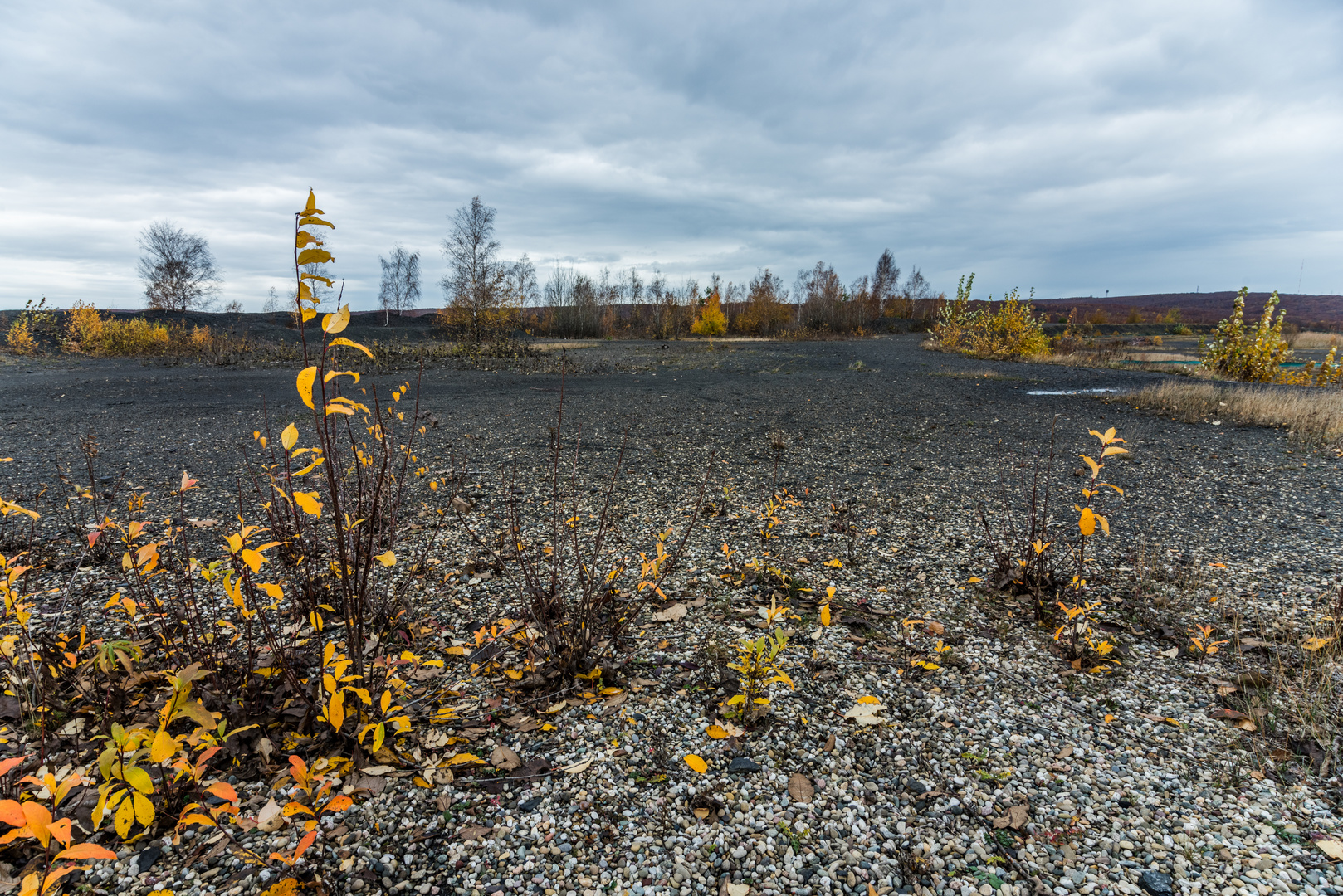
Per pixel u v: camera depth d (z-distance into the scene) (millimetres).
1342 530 4355
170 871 1539
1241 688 2479
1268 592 3365
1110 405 10719
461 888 1558
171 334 22484
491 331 24516
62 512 4312
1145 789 1949
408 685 2334
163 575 3141
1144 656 2766
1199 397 10430
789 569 3699
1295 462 6512
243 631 2578
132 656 1825
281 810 1702
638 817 1818
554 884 1583
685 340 35125
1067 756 2115
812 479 5805
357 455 2570
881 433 8141
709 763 2053
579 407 10070
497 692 2404
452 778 1929
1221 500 5168
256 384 12641
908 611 3213
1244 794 1915
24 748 1913
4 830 1598
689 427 8367
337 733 1965
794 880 1612
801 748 2143
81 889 1473
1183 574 3607
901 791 1950
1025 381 14234
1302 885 1568
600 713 2303
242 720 2002
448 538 3938
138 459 6051
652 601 3217
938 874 1634
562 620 2646
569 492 5148
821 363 18828
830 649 2803
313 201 1472
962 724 2289
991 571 3707
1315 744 2119
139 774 1269
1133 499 5234
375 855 1636
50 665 2078
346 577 1926
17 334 19953
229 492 4852
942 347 24250
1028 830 1781
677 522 4465
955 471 6168
